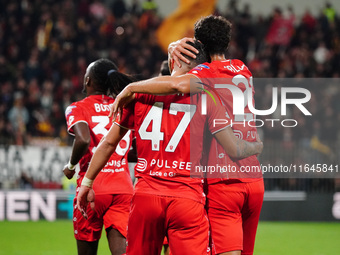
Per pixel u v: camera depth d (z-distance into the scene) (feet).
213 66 39.42
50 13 191.42
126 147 47.70
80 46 183.93
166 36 196.24
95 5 201.26
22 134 136.77
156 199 36.32
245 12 202.90
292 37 199.72
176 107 36.78
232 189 41.06
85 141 44.70
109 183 46.44
